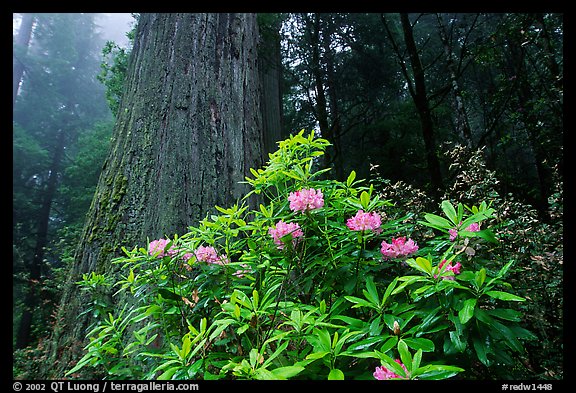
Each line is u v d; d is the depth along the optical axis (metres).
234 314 1.04
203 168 2.20
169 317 1.40
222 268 1.39
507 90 8.66
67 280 1.97
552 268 2.04
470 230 1.24
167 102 2.35
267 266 1.42
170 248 1.43
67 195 15.55
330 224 1.35
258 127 2.71
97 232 2.02
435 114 11.12
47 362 1.73
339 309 1.22
